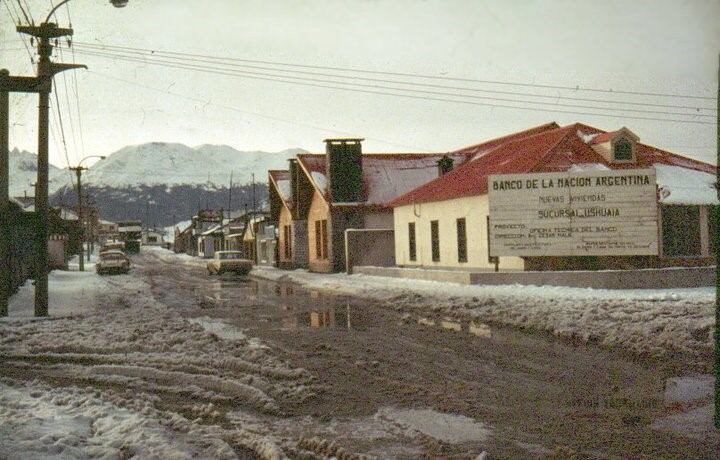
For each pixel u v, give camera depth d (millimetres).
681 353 11875
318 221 46250
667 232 27250
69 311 21172
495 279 25234
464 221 31094
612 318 15195
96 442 6664
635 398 8875
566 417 7988
